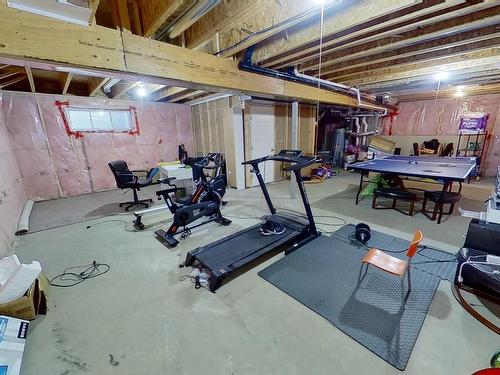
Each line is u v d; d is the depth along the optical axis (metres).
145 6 2.25
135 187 4.41
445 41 2.81
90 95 5.46
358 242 2.90
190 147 7.32
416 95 7.05
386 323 1.70
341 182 6.24
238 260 2.33
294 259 2.57
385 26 2.28
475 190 4.62
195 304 1.96
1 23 1.68
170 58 2.52
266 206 4.39
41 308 1.87
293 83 3.98
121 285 2.22
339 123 8.67
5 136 4.33
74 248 2.94
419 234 1.80
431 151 7.05
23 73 4.36
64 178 5.36
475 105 6.73
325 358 1.46
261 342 1.58
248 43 2.61
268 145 6.20
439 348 1.49
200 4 2.03
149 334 1.68
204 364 1.45
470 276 1.93
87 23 2.00
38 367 1.44
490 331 1.61
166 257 2.71
